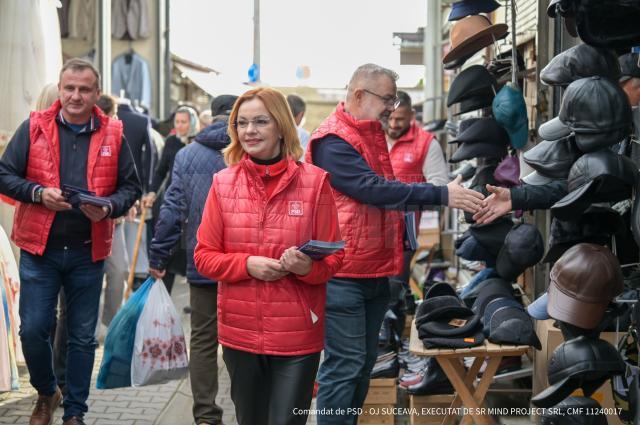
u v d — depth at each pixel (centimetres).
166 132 1298
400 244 469
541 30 586
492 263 537
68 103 527
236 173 401
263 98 394
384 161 468
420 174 710
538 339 491
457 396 534
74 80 526
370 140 459
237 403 411
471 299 543
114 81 1769
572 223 424
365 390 491
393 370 567
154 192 862
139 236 841
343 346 457
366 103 460
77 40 1689
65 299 583
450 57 580
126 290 819
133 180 553
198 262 399
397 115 714
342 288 455
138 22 1756
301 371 393
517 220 613
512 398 606
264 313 390
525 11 692
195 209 547
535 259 496
